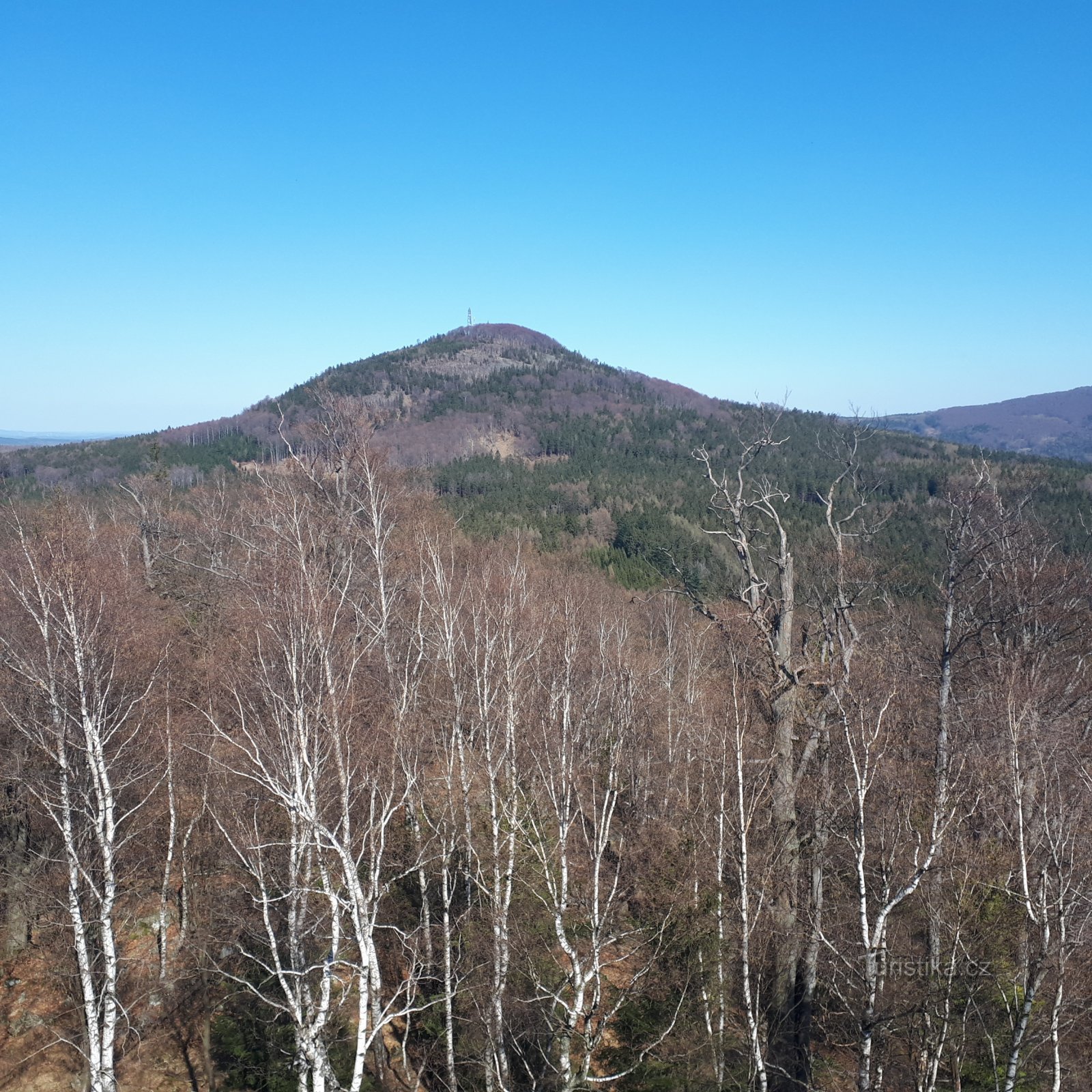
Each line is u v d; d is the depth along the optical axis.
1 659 17.12
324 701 16.08
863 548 30.20
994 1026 17.83
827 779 18.16
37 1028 19.55
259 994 14.73
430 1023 18.62
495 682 20.80
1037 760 15.72
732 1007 18.59
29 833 22.12
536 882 19.53
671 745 26.41
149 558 39.53
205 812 20.70
